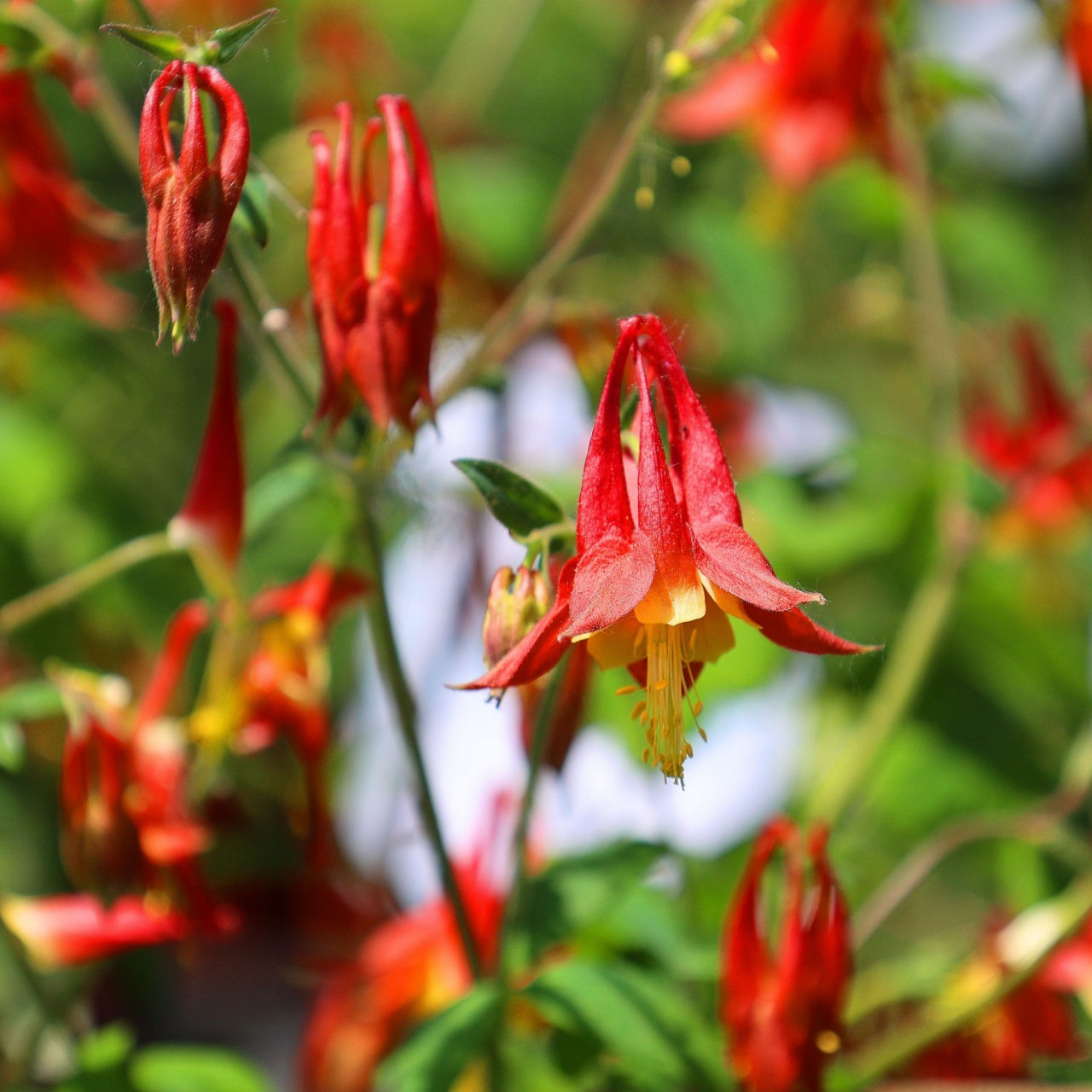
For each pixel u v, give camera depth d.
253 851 0.57
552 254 0.51
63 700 0.52
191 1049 0.56
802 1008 0.49
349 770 0.58
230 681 0.52
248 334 0.50
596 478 0.44
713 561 0.43
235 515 0.50
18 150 0.54
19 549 0.61
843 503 0.61
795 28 0.58
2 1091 0.53
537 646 0.44
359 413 0.49
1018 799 0.60
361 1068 0.54
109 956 0.53
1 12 0.50
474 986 0.50
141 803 0.52
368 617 0.51
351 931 0.57
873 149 0.59
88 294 0.55
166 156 0.45
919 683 0.57
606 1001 0.49
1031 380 0.61
